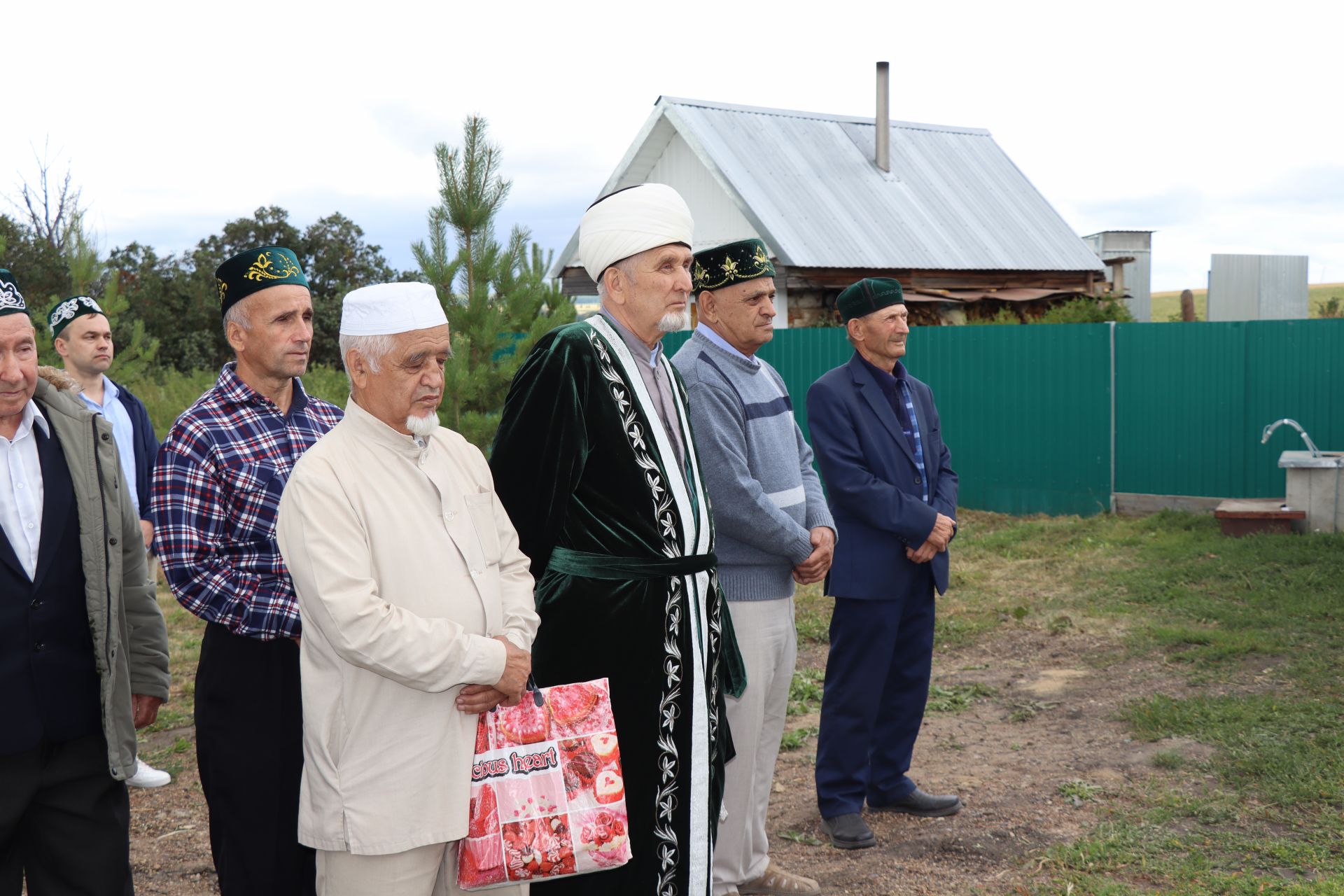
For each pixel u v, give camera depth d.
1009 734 5.46
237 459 2.99
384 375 2.45
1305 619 6.88
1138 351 11.59
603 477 2.96
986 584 8.71
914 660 4.44
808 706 6.06
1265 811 4.28
